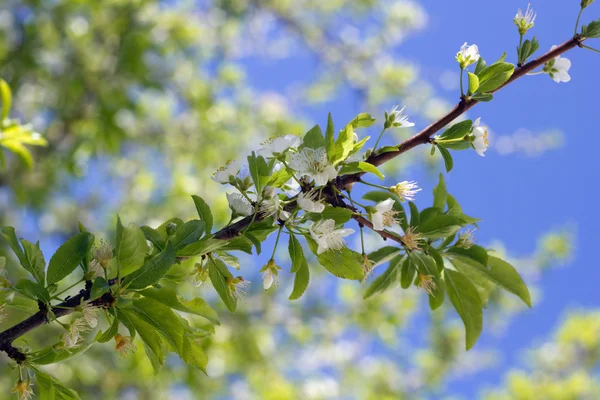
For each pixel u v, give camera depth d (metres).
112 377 6.25
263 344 7.48
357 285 7.85
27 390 1.85
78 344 1.89
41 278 1.85
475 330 2.20
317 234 1.88
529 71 2.08
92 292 1.63
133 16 7.12
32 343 5.30
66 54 6.95
